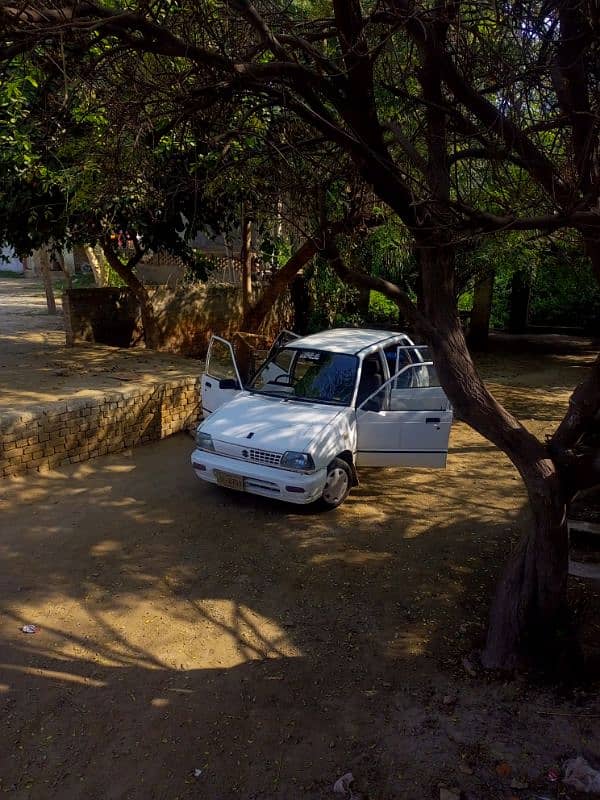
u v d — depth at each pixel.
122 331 12.70
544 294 18.81
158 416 8.93
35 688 4.07
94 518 6.49
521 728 3.72
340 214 6.89
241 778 3.41
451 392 4.11
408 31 3.75
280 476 6.22
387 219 7.44
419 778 3.38
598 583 5.24
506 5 3.74
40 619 4.80
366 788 3.32
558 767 3.43
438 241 3.98
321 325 15.88
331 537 6.20
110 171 5.82
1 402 7.78
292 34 3.88
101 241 10.84
